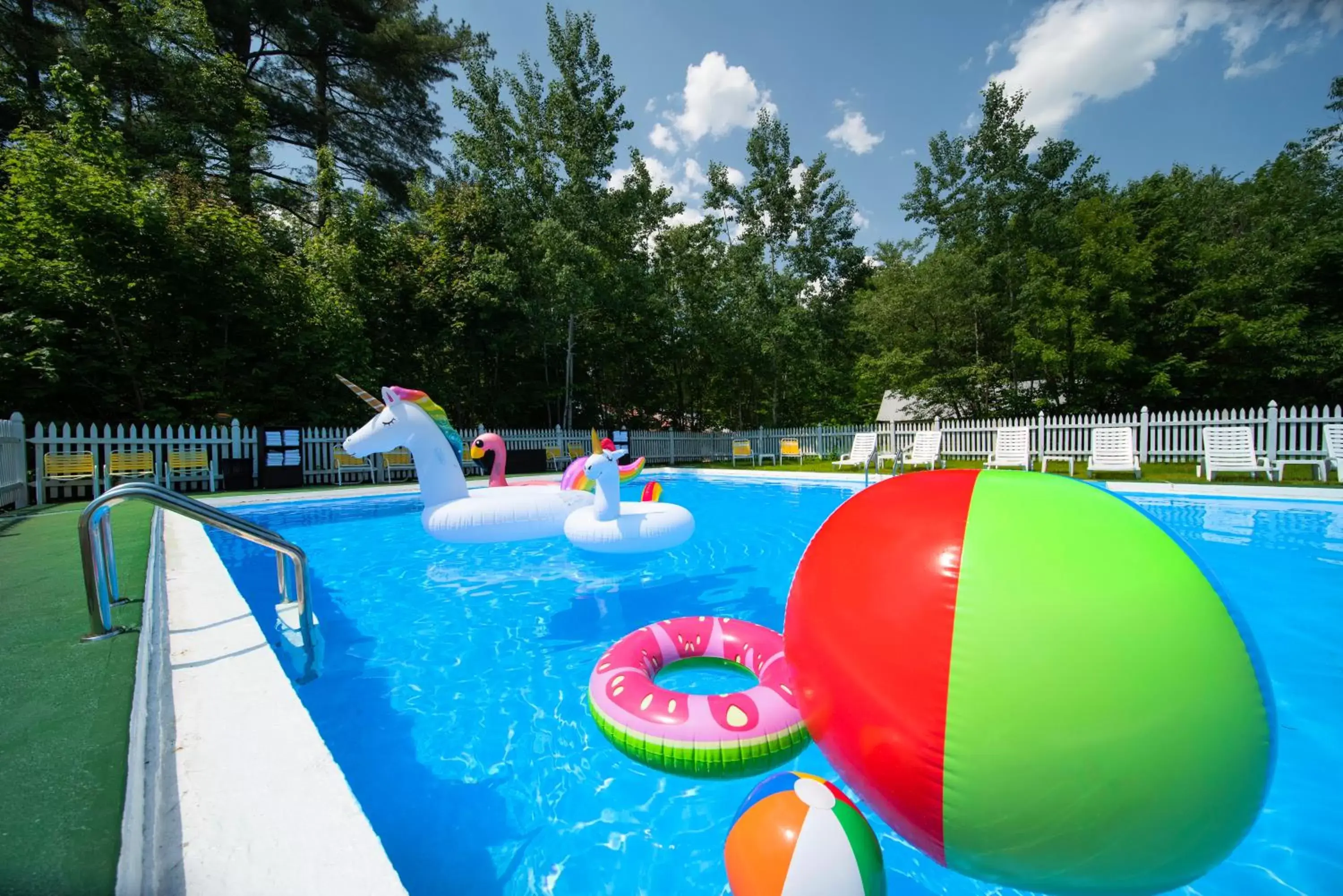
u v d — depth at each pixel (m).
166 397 12.55
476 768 2.44
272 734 1.82
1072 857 1.23
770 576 5.59
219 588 3.54
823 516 8.87
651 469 16.94
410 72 20.48
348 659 3.58
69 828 1.29
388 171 21.09
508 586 5.24
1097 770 1.16
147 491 2.67
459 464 6.32
